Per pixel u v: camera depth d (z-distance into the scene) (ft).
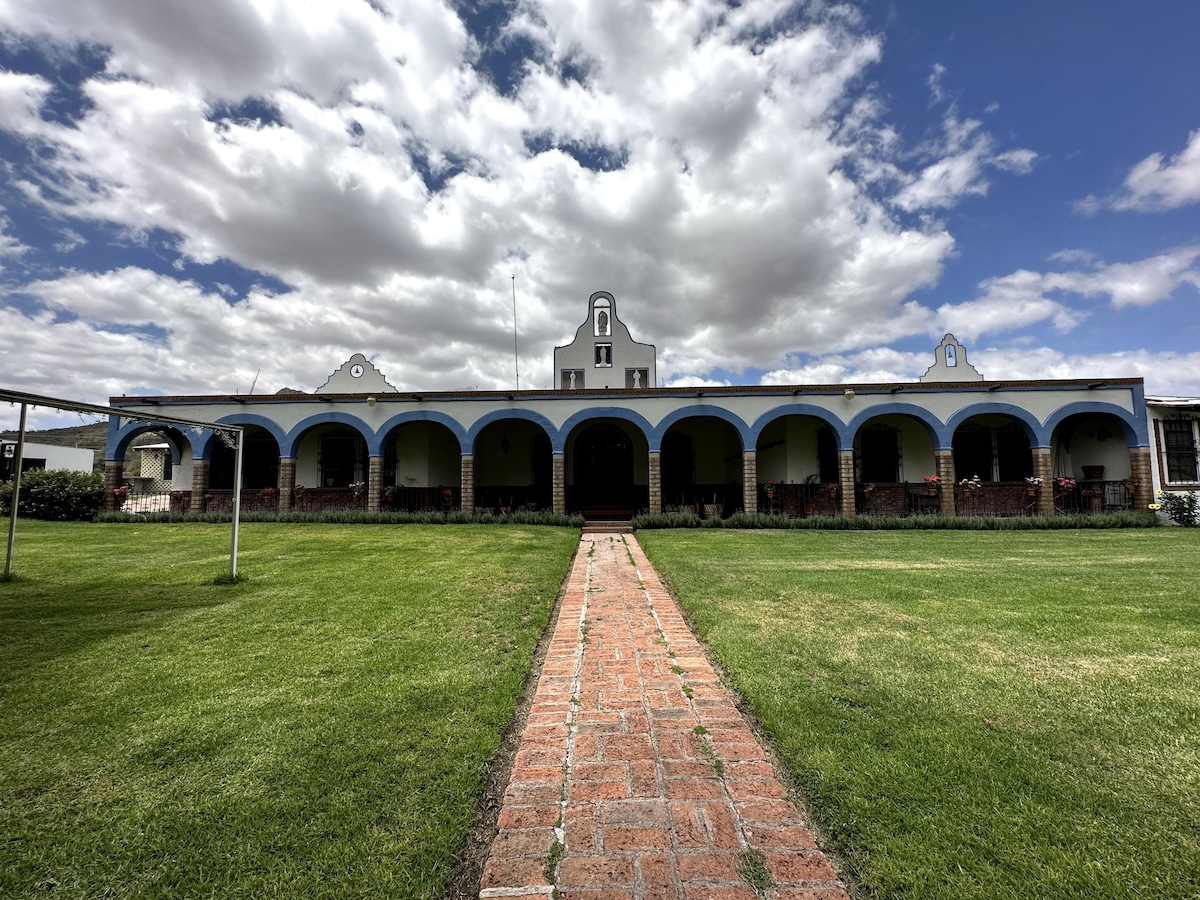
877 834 6.68
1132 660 12.50
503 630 15.40
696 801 7.58
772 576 22.59
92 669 12.17
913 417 48.34
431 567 24.58
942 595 18.88
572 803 7.56
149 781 7.84
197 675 11.85
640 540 35.91
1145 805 7.16
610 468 55.77
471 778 7.99
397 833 6.79
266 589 20.18
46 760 8.36
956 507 48.34
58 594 19.35
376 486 48.21
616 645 14.76
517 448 56.39
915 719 9.66
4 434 46.73
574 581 23.52
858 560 26.73
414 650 13.61
